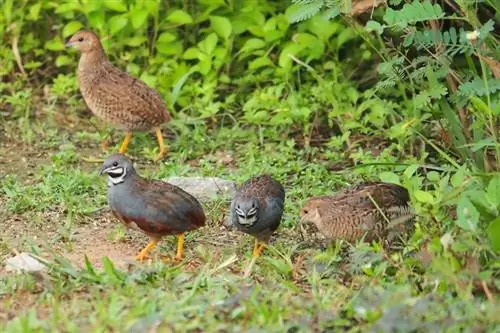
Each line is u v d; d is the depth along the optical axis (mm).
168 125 16141
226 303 10133
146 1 16812
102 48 15766
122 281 10898
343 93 16031
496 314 9594
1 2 17625
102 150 15875
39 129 16266
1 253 12195
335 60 16516
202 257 11906
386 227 12031
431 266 10641
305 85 16453
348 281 11211
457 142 13055
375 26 12445
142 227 12070
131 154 15828
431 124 15133
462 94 12336
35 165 15312
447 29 14500
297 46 16312
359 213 12023
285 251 12188
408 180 11797
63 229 12680
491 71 12727
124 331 9492
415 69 13570
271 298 10359
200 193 13930
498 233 10742
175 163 15250
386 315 9508
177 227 12055
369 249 11344
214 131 16312
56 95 16781
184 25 17422
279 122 15758
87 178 14305
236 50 17203
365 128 15344
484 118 12430
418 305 9727
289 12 16484
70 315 10102
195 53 16594
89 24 17438
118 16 16938
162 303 10234
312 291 10758
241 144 15859
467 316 9727
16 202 13602
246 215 11992
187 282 11031
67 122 16703
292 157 15289
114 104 15500
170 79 16688
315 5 13148
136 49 17203
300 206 13508
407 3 12711
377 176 14383
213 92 16609
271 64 16500
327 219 12102
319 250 12172
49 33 17938
